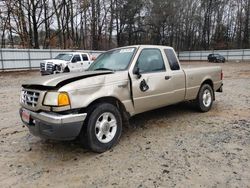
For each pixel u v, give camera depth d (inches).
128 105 172.6
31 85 155.2
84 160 148.3
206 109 251.1
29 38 1322.6
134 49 189.6
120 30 2063.2
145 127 205.6
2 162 148.6
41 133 146.7
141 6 2049.7
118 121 166.6
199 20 2346.2
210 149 158.4
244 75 698.8
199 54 2098.9
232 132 189.6
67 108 141.3
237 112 249.8
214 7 2410.2
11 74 800.3
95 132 154.0
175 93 209.3
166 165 138.5
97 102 159.5
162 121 221.5
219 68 269.3
